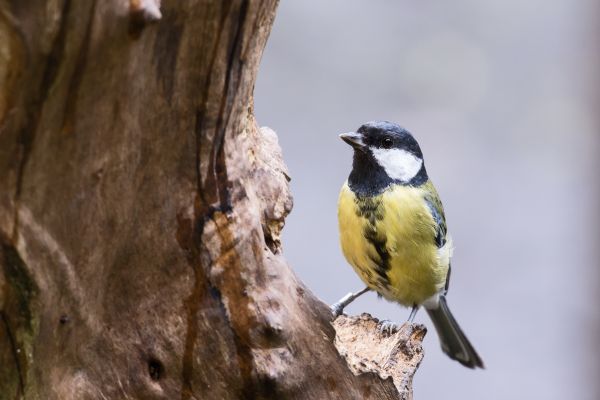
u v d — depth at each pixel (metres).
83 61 4.29
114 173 4.88
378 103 17.08
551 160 17.20
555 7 18.23
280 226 6.08
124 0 4.21
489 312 15.41
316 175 15.91
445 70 17.52
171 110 4.93
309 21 17.17
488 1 17.97
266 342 5.61
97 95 4.51
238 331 5.58
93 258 5.06
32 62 4.11
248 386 5.66
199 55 4.84
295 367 5.74
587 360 15.03
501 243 16.12
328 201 15.52
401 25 17.61
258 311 5.57
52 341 5.16
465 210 16.36
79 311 5.17
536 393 14.76
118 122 4.71
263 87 16.67
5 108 4.22
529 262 15.98
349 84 17.05
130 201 5.05
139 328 5.46
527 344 15.13
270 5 5.11
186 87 4.91
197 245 5.41
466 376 14.73
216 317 5.54
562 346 15.07
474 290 15.66
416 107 17.28
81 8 4.09
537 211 16.50
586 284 15.73
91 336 5.34
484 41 17.94
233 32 4.90
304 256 14.76
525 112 17.72
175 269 5.42
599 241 16.23
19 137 4.36
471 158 16.98
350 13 17.41
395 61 17.36
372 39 17.36
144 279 5.37
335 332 5.86
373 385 6.05
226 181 5.40
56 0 3.99
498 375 14.77
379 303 14.48
